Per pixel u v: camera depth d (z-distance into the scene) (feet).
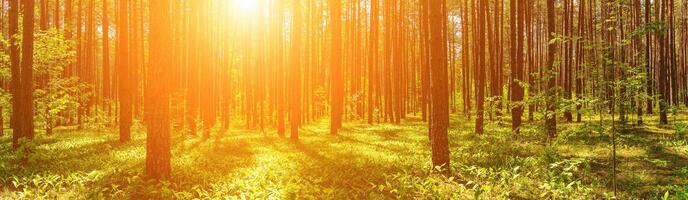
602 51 30.25
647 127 71.77
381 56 166.81
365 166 43.75
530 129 51.34
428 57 58.08
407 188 33.19
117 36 113.09
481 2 76.18
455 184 35.14
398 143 65.31
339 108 101.55
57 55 67.97
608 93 30.58
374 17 126.82
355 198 31.37
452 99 157.38
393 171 41.09
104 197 30.60
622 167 40.24
